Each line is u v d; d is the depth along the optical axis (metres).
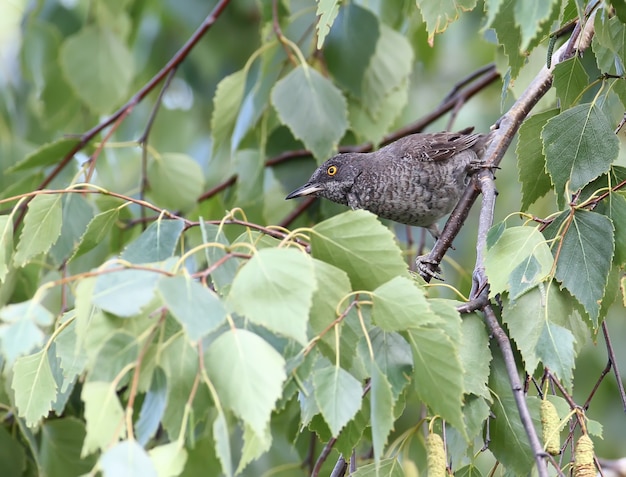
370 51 12.40
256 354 5.98
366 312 7.01
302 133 11.61
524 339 7.74
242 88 12.55
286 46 12.18
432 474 7.12
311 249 7.14
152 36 16.77
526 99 10.45
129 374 6.36
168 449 5.77
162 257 7.37
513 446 7.86
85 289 6.02
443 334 6.59
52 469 10.89
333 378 6.49
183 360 6.29
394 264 6.98
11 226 8.40
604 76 8.46
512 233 8.00
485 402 7.76
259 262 6.21
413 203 12.97
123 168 16.48
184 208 13.35
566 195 8.56
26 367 7.50
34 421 7.47
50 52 14.81
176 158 13.27
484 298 8.04
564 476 7.41
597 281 7.87
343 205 13.65
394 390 6.91
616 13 7.74
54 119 15.21
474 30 16.50
